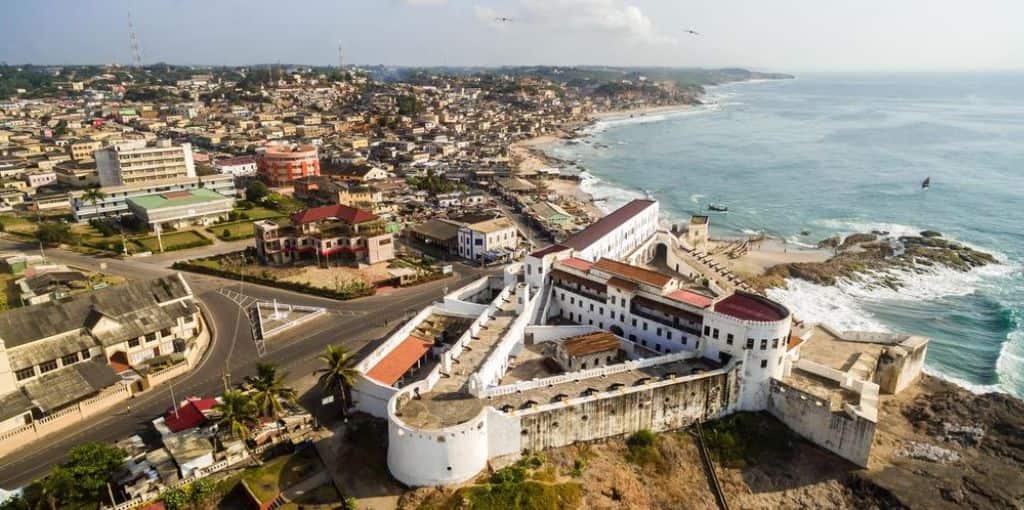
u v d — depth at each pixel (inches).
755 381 3782.0
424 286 5762.8
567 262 4881.9
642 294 4249.5
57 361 3649.1
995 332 5378.9
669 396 3587.6
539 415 3245.6
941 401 4101.9
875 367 4195.4
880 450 3639.3
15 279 5605.3
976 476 3412.9
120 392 3715.6
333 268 6058.1
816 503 3331.7
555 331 4362.7
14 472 3048.7
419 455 2957.7
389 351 3996.1
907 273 6727.4
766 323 3646.7
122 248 6628.9
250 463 3117.6
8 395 3383.4
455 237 6870.1
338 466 3127.5
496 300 4626.0
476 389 3361.2
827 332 4655.5
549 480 3134.8
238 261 6240.2
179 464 2970.0
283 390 3363.7
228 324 4854.8
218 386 3907.5
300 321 4867.1
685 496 3321.9
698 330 3966.5
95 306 4060.0
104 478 2832.2
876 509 3255.4
